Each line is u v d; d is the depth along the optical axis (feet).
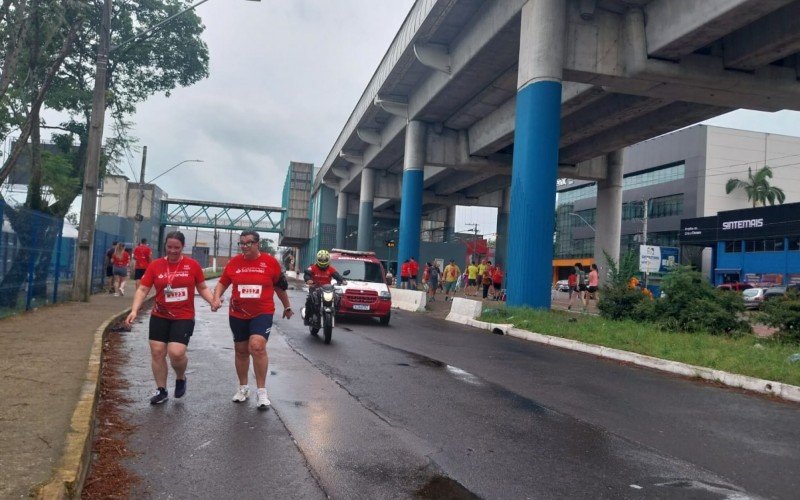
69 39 56.80
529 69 67.31
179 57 93.35
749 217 157.69
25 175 112.88
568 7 68.33
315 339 42.88
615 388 29.27
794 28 59.00
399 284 120.26
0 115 66.28
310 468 15.79
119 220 163.02
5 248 39.83
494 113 110.32
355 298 56.03
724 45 68.54
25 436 15.43
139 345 36.09
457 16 84.84
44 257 50.60
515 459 17.22
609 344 42.32
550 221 65.87
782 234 147.54
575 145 115.96
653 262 103.09
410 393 25.66
